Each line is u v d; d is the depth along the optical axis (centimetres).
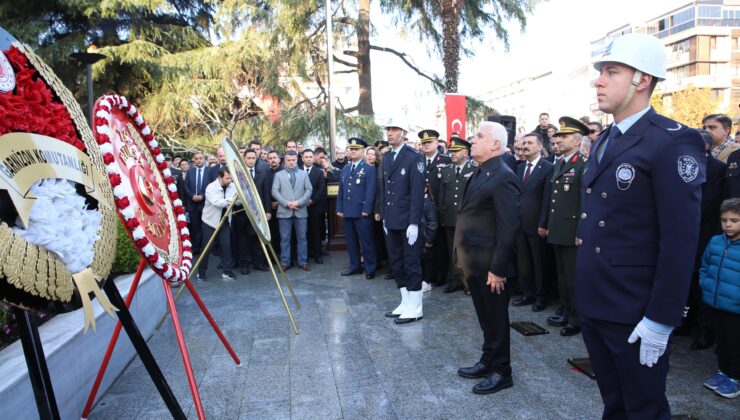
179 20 1886
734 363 335
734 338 333
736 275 330
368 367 393
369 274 707
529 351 420
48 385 209
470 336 459
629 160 210
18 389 256
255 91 1656
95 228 221
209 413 326
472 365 393
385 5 1523
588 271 223
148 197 307
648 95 215
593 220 222
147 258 265
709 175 436
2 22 1567
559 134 480
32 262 176
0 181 170
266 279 716
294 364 403
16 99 191
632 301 209
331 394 348
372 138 1523
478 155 350
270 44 1505
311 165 818
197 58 1616
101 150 250
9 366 269
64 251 194
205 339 466
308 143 1575
